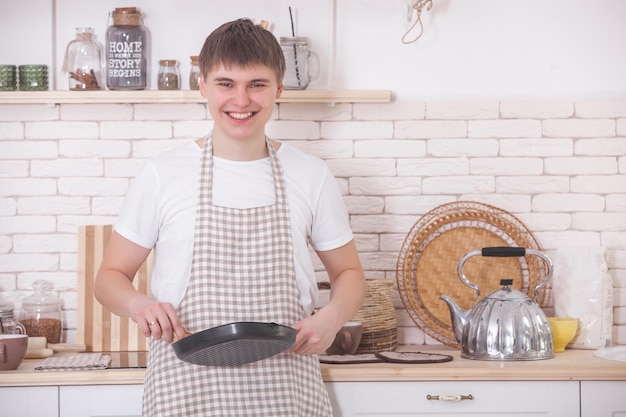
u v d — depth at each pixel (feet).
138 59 9.28
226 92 6.81
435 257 9.68
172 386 6.81
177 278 6.97
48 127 9.71
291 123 9.74
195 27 9.75
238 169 7.13
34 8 9.71
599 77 9.80
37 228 9.72
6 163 9.71
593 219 9.77
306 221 7.25
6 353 7.97
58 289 9.71
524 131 9.77
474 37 9.82
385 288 9.09
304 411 7.11
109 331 9.42
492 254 8.75
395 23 9.80
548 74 9.80
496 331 8.34
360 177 9.77
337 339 8.57
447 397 7.93
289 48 9.40
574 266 9.34
